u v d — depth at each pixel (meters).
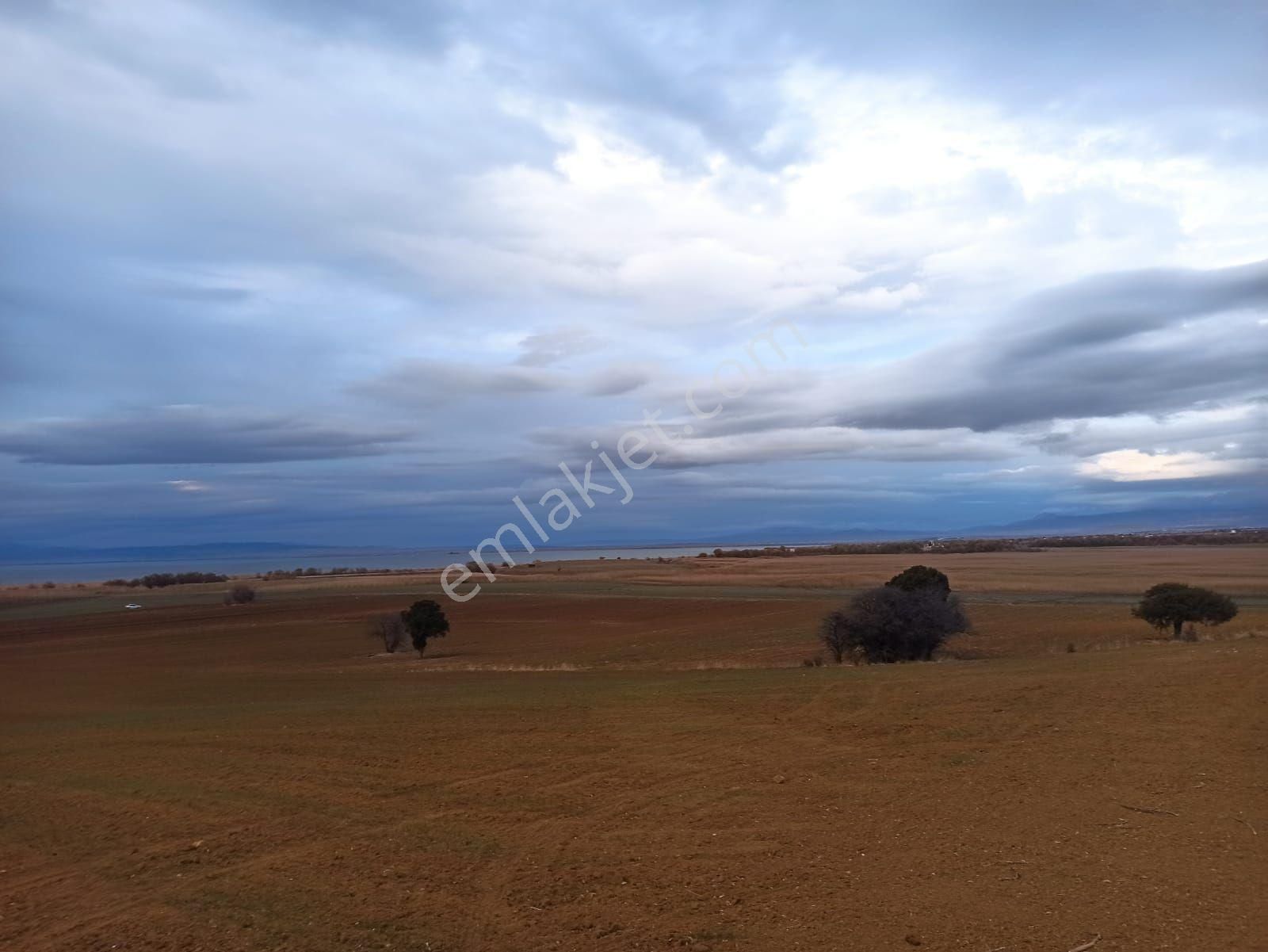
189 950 6.31
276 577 150.25
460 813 9.62
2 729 18.03
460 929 6.50
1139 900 6.45
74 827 9.76
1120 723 12.38
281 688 28.14
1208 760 10.25
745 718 14.38
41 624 75.38
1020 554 163.62
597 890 7.18
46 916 7.16
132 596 112.44
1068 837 7.97
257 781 11.46
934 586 37.38
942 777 10.27
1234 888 6.60
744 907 6.70
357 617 70.88
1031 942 5.85
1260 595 56.78
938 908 6.50
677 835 8.56
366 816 9.64
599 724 14.41
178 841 9.04
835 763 11.19
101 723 18.17
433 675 30.73
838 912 6.51
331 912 6.92
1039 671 18.02
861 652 30.88
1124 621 42.34
